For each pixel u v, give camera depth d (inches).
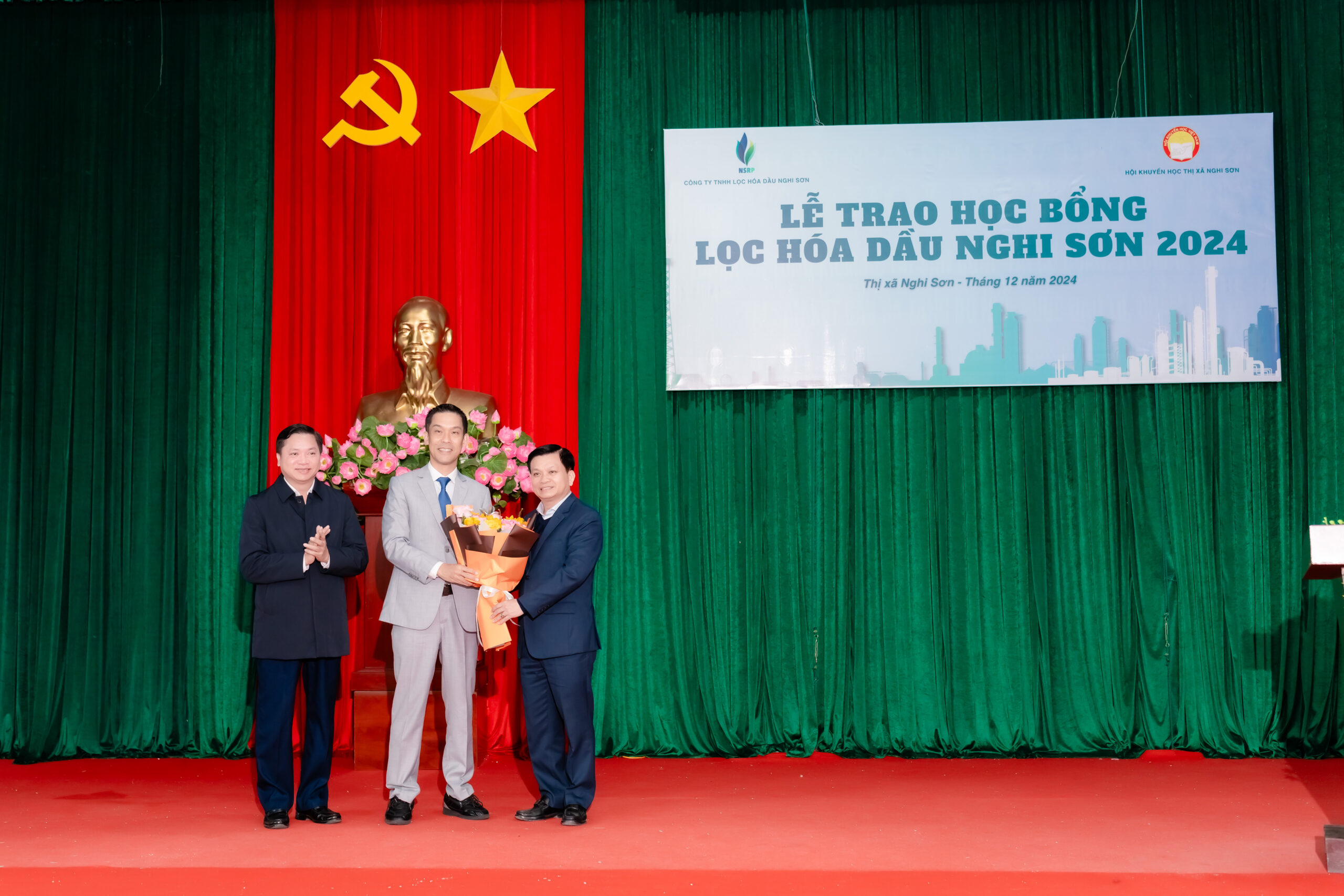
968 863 119.6
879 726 187.5
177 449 195.2
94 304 196.9
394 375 195.5
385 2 200.4
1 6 200.7
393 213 197.8
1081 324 190.5
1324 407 187.6
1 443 194.4
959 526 190.7
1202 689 185.0
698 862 120.2
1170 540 188.5
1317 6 192.5
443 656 140.5
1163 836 131.7
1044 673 187.8
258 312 196.1
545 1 199.9
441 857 122.3
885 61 197.3
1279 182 192.2
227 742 188.4
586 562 135.7
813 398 193.8
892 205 193.8
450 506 138.6
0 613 191.2
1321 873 115.3
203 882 112.6
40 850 126.6
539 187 197.2
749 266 193.9
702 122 197.6
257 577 134.6
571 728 137.2
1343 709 183.3
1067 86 195.2
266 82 199.6
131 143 199.0
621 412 193.2
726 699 188.4
